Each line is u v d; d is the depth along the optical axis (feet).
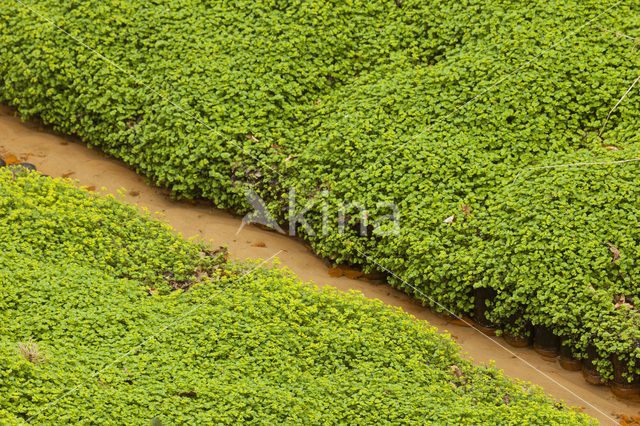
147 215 29.48
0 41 35.01
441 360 24.22
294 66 33.45
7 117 36.65
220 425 20.22
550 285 25.25
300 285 26.25
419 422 21.18
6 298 22.94
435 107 31.12
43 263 25.09
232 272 26.99
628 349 24.34
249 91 32.68
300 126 32.22
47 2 35.73
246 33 34.55
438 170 28.86
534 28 32.89
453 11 34.65
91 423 19.70
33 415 19.26
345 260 30.27
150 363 22.24
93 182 32.99
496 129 30.40
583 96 30.58
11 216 26.18
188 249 27.94
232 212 32.45
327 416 21.16
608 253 25.63
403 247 27.84
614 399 25.17
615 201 26.58
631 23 32.68
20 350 20.72
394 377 22.80
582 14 33.27
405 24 35.24
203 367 22.36
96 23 34.68
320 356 23.54
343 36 34.35
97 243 26.94
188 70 32.91
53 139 35.60
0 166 31.94
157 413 20.33
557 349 26.84
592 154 28.91
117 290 24.85
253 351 23.24
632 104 30.37
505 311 26.63
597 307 24.88
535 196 27.32
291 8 35.17
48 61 33.76
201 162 30.91
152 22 34.88
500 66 31.63
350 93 33.04
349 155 30.09
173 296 25.50
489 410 21.76
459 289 27.12
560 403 23.41
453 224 27.37
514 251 26.22
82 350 22.02
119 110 32.58
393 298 28.94
